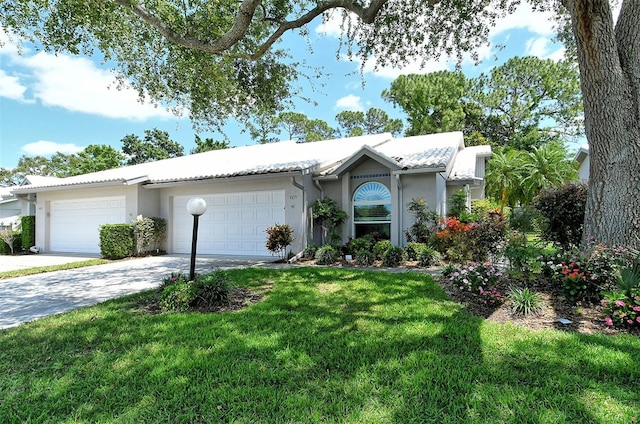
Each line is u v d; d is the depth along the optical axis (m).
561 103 29.98
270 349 4.09
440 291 6.70
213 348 4.16
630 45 6.55
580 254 6.20
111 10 8.32
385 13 9.16
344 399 3.04
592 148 6.75
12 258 14.51
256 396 3.11
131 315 5.56
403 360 3.75
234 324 5.00
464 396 3.04
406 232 11.59
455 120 28.95
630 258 5.59
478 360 3.73
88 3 7.84
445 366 3.60
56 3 8.13
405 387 3.21
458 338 4.33
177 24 8.35
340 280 7.88
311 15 8.60
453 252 9.65
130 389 3.26
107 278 9.18
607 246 6.02
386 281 7.64
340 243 12.49
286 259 11.77
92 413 2.90
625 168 6.34
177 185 13.54
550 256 6.85
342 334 4.55
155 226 14.24
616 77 6.40
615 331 4.59
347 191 12.57
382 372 3.49
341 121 41.41
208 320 5.21
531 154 17.17
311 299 6.30
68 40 8.88
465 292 6.40
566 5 6.74
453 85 29.66
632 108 6.42
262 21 9.52
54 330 4.87
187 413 2.88
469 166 14.26
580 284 5.60
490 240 8.63
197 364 3.73
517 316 5.23
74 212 15.95
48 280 8.98
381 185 12.31
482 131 32.28
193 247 6.74
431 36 9.51
